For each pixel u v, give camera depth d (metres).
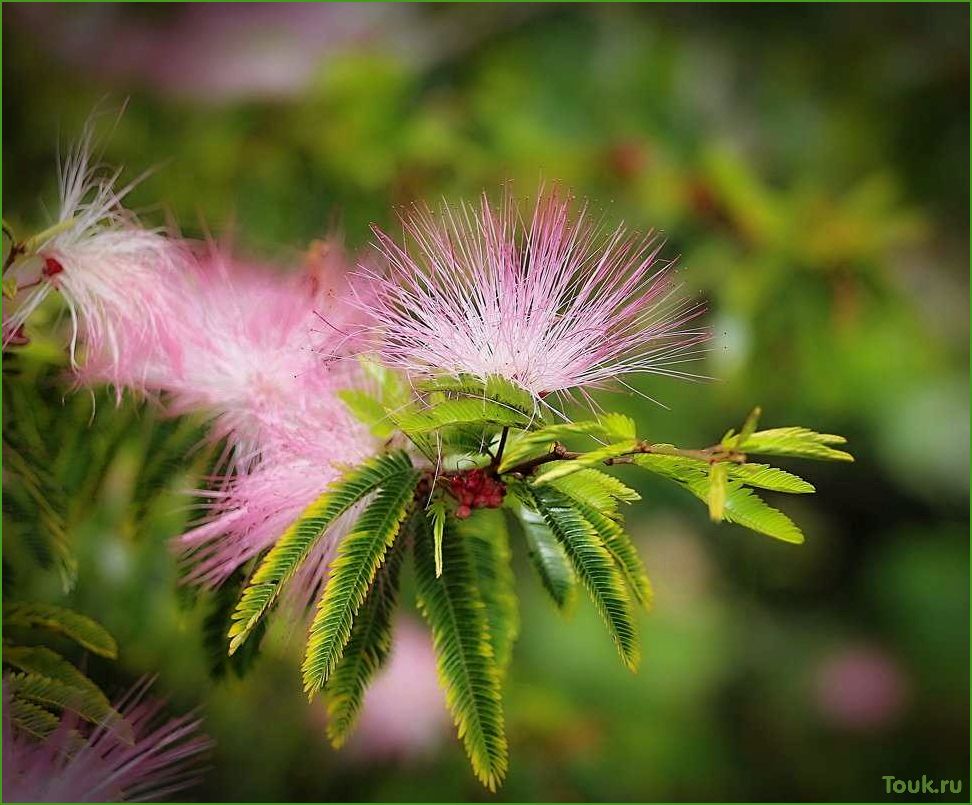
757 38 0.95
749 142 0.91
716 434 0.75
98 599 0.53
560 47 0.83
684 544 0.89
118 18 0.82
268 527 0.47
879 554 1.00
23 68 0.77
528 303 0.46
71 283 0.49
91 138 0.51
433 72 0.79
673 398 0.72
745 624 0.94
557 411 0.46
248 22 0.83
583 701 0.75
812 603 0.99
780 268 0.67
